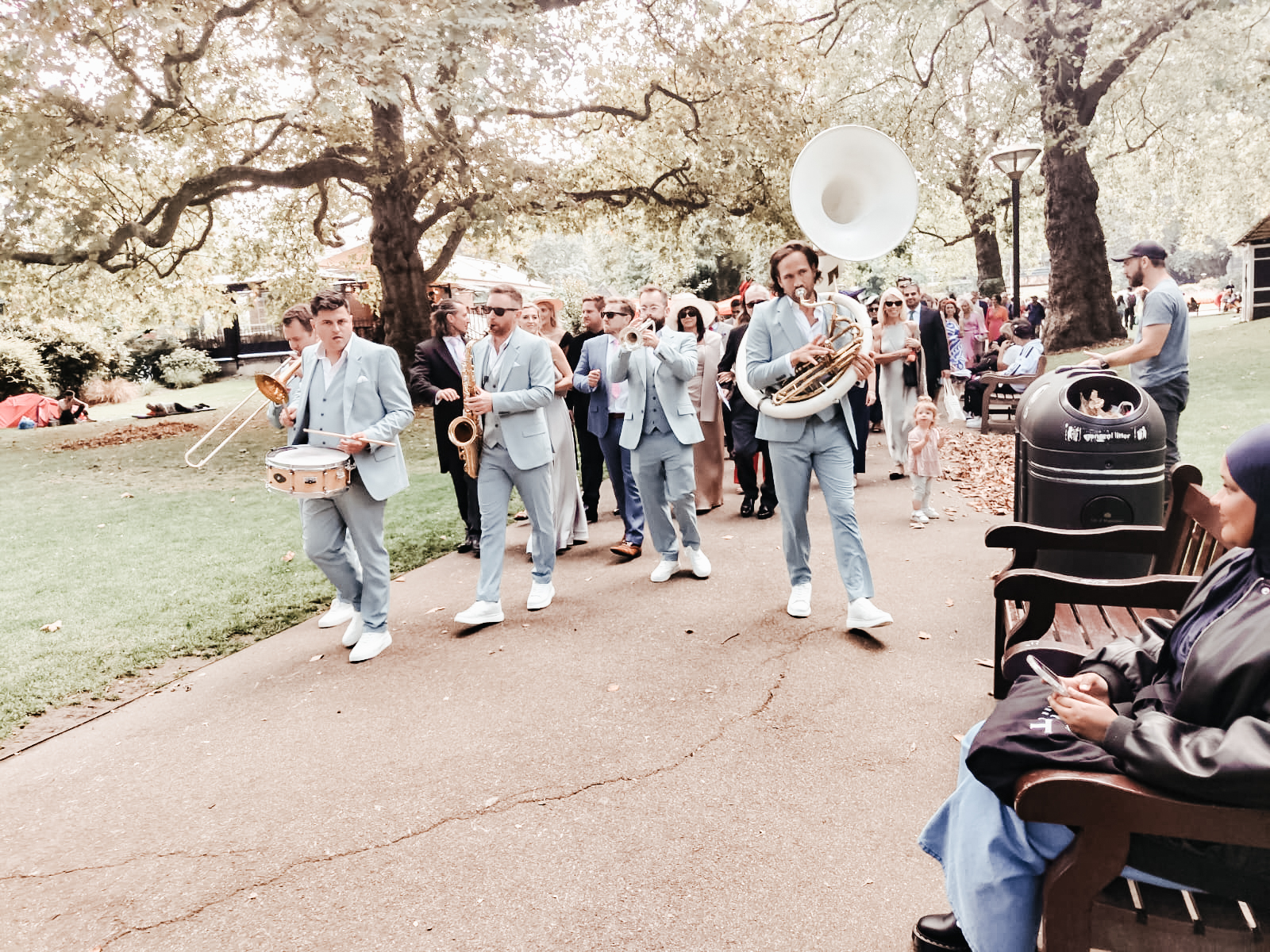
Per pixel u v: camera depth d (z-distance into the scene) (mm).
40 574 6797
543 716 3771
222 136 17734
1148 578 2719
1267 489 1483
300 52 12633
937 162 19875
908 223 4270
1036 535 3334
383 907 2541
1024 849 1770
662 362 5387
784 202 20109
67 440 16484
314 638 5074
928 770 3105
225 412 21234
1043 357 10758
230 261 22125
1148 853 1610
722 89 18062
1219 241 60250
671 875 2602
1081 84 18797
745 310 7738
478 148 16531
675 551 5688
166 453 14086
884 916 2365
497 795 3133
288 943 2410
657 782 3150
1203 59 18312
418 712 3895
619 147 21672
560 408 6656
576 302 34750
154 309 22172
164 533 8156
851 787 3031
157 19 12414
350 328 4531
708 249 32719
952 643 4254
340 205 21938
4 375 23188
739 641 4484
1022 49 18438
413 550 7012
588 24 18422
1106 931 1667
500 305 4934
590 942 2328
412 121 16859
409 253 18781
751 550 6281
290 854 2850
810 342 4363
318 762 3486
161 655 4914
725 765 3242
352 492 4512
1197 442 8484
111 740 3861
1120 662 1902
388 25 12266
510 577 6113
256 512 9031
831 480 4426
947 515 6902
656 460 5465
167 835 3031
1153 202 28125
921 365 6488
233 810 3166
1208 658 1524
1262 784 1374
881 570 5570
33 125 12961
